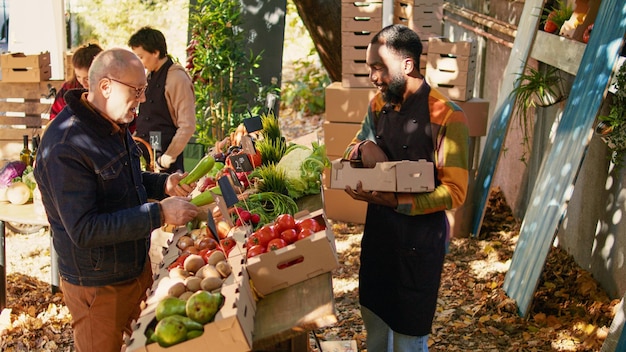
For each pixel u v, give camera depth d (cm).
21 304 578
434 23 762
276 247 318
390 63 369
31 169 532
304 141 545
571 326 500
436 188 369
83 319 370
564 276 567
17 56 756
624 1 486
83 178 339
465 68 675
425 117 371
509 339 502
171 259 350
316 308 293
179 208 348
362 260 407
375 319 409
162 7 1478
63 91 606
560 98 600
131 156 373
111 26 1451
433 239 379
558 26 618
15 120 763
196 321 273
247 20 912
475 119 681
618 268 498
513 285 553
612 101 510
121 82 342
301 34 1633
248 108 898
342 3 718
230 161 445
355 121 729
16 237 736
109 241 341
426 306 387
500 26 768
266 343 287
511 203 753
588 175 560
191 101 585
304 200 429
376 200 371
